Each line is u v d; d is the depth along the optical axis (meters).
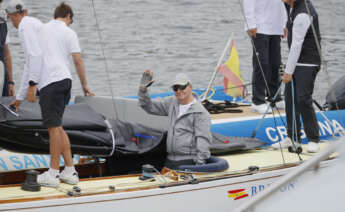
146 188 14.11
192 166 15.40
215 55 47.50
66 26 15.70
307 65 17.94
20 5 15.60
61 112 14.08
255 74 22.84
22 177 17.14
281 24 22.97
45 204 12.88
